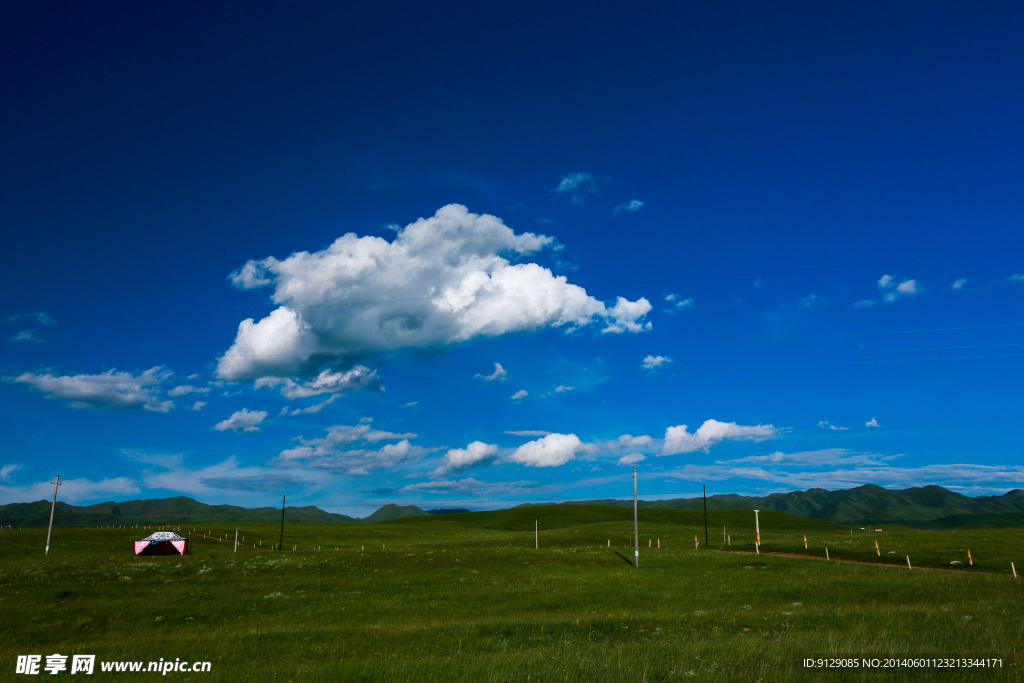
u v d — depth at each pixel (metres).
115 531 105.12
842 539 83.00
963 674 15.84
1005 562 55.00
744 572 51.75
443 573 52.06
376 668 19.36
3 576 45.62
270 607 37.38
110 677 20.45
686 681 15.77
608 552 70.50
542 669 17.86
